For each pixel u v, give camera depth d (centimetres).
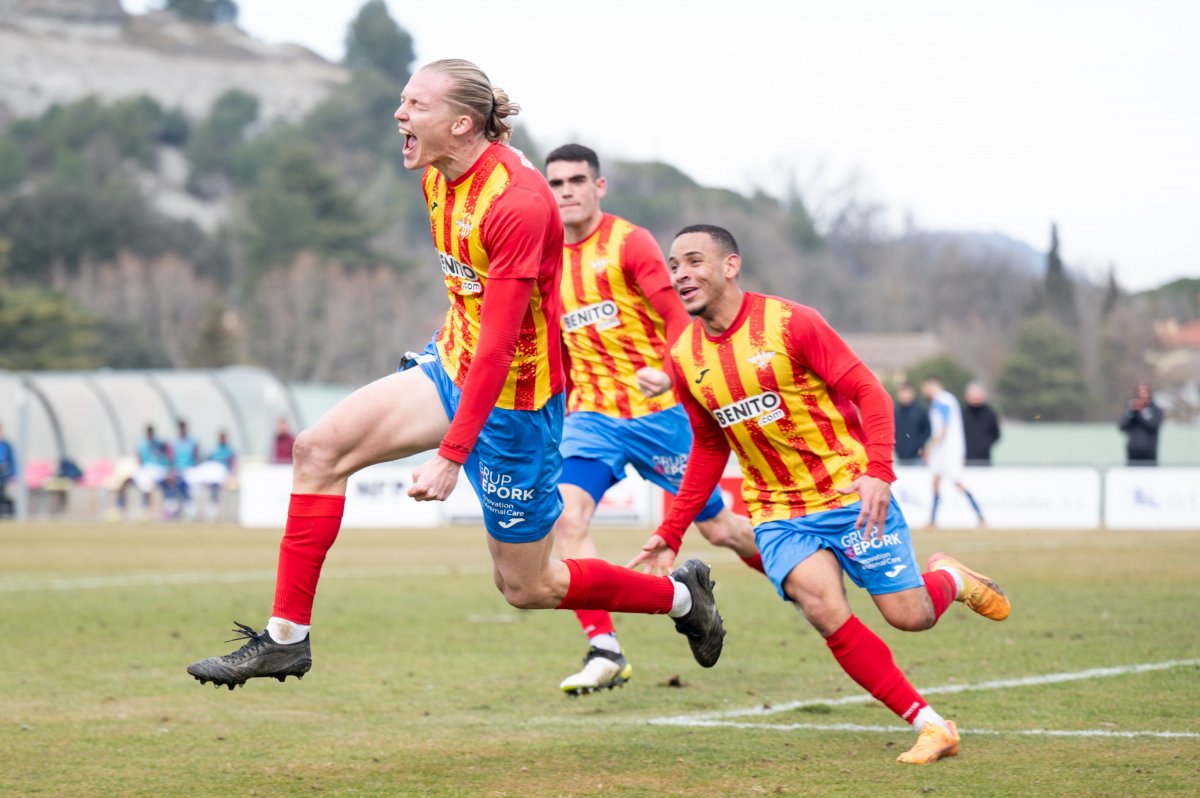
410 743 1330
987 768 1173
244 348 17488
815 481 1307
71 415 8125
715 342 1318
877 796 1073
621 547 4253
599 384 1791
